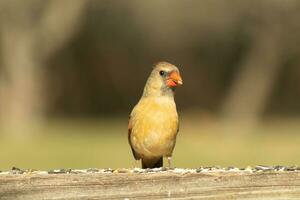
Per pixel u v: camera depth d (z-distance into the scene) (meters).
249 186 4.18
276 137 22.78
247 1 26.12
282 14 26.42
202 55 31.31
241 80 29.94
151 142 6.57
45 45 26.78
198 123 28.34
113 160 15.68
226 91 31.94
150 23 28.16
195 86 32.22
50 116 31.52
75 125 27.27
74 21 26.95
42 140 21.25
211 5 26.38
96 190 4.12
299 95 32.44
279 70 31.33
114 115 32.47
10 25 26.06
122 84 32.28
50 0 26.11
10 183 4.09
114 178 4.14
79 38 30.69
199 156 17.08
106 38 30.56
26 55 26.50
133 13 27.81
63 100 31.98
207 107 32.38
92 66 31.81
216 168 4.48
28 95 26.69
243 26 27.55
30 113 26.81
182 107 32.41
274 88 32.25
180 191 4.16
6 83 26.64
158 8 26.91
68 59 31.41
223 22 27.05
